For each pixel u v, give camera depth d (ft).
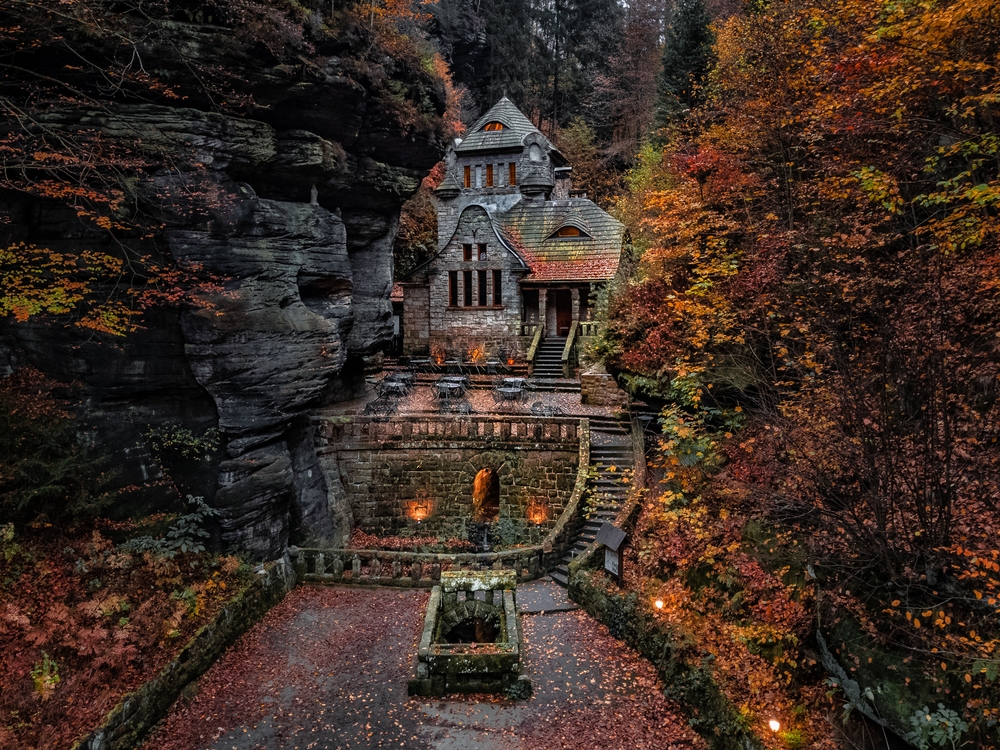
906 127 34.58
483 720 39.19
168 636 42.78
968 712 25.53
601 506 63.52
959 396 29.66
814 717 31.83
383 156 71.56
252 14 48.01
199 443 52.65
